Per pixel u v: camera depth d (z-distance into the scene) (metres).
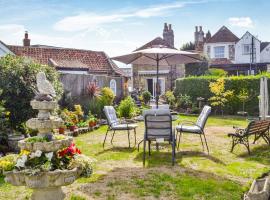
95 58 30.75
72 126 14.17
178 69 36.69
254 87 22.97
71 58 28.91
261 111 14.84
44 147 5.45
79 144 12.19
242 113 22.77
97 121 17.31
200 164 9.10
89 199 6.47
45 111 5.71
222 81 23.55
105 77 23.08
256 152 10.67
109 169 8.59
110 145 11.98
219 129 16.11
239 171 8.41
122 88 25.91
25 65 12.17
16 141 10.32
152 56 12.55
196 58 13.03
